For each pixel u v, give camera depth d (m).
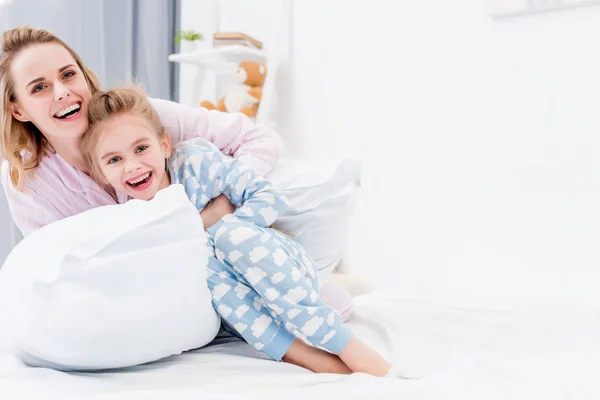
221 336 1.16
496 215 1.72
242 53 2.13
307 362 0.97
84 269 0.82
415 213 1.89
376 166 1.98
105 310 0.82
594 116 1.54
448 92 1.80
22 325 0.82
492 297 1.69
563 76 1.59
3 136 1.16
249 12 2.37
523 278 1.67
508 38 1.68
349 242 2.06
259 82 2.20
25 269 0.85
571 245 1.58
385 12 1.94
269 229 1.12
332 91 2.10
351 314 1.32
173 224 0.91
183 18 2.53
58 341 0.80
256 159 1.27
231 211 1.15
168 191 0.96
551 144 1.61
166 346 0.90
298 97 2.20
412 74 1.88
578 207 1.57
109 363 0.86
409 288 1.88
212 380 0.83
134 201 0.95
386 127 1.95
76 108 1.14
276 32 2.25
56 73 1.12
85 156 1.15
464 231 1.78
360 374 0.89
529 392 0.74
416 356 1.03
